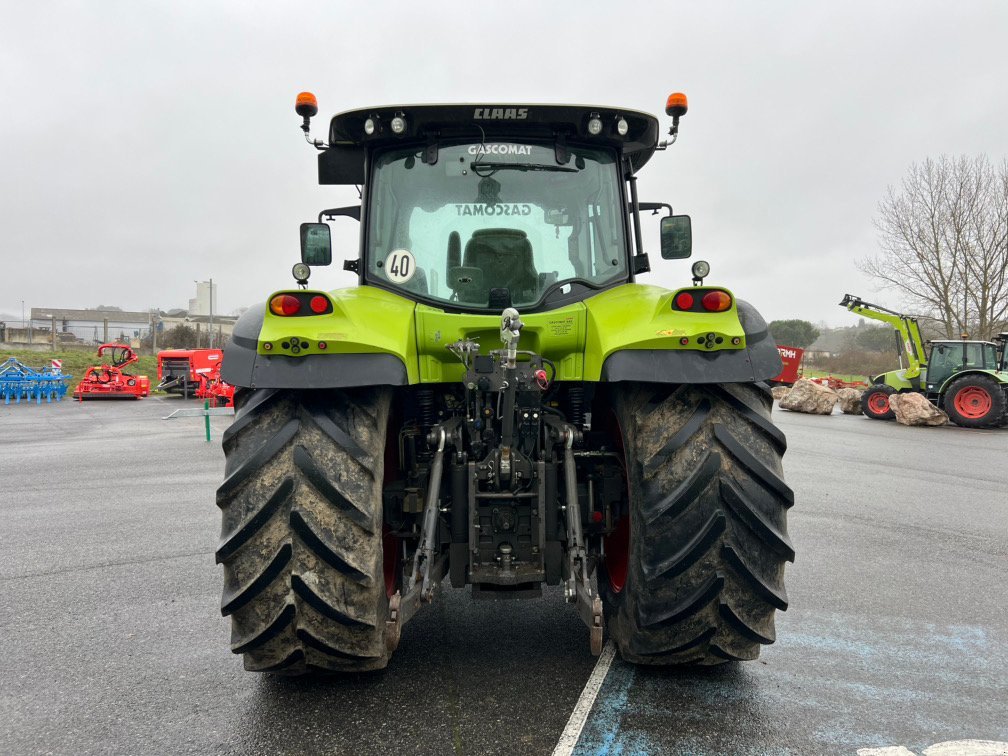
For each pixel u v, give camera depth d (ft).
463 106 9.99
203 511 20.13
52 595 12.62
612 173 10.78
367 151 10.61
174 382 70.85
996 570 14.44
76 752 7.34
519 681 8.85
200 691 8.69
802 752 7.36
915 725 7.99
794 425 52.44
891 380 61.93
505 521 8.69
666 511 7.68
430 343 8.96
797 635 10.75
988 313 96.32
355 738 7.52
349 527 7.36
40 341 144.46
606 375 8.07
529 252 10.39
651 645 8.11
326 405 7.73
